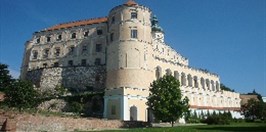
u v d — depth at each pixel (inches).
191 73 3533.5
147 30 2893.7
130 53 2716.5
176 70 3275.1
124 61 2704.2
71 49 3523.6
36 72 3329.2
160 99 2028.8
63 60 3513.8
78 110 2588.6
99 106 2605.8
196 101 3459.6
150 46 2888.8
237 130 1545.3
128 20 2817.4
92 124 1792.6
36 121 1471.5
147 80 2733.8
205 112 3474.4
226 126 2011.6
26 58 3769.7
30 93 2085.4
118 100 2397.9
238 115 4077.3
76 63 3430.1
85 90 3004.4
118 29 2834.6
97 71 3034.0
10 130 1330.0
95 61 3334.2
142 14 2888.8
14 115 1371.8
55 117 1584.6
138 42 2768.2
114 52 2800.2
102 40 3378.4
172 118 2012.8
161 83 2081.7
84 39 3489.2
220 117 2522.1
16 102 1987.0
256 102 3882.9
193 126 2047.2
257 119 3806.6
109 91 2493.8
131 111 2440.9
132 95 2436.0
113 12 2955.2
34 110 1736.0
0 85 2701.8
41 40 3737.7
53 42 3651.6
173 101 2018.9
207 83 3846.0
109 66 2812.5
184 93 3265.3
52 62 3563.0
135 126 2071.9
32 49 3732.8
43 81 3213.6
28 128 1423.5
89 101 2662.4
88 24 3531.0
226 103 4099.4
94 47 3400.6
